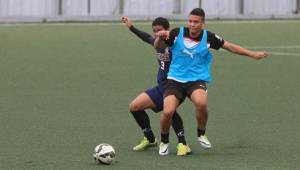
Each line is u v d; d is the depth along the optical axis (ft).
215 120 116.78
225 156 90.53
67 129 107.76
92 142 98.63
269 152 93.35
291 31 293.23
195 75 89.30
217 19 332.80
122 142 98.94
